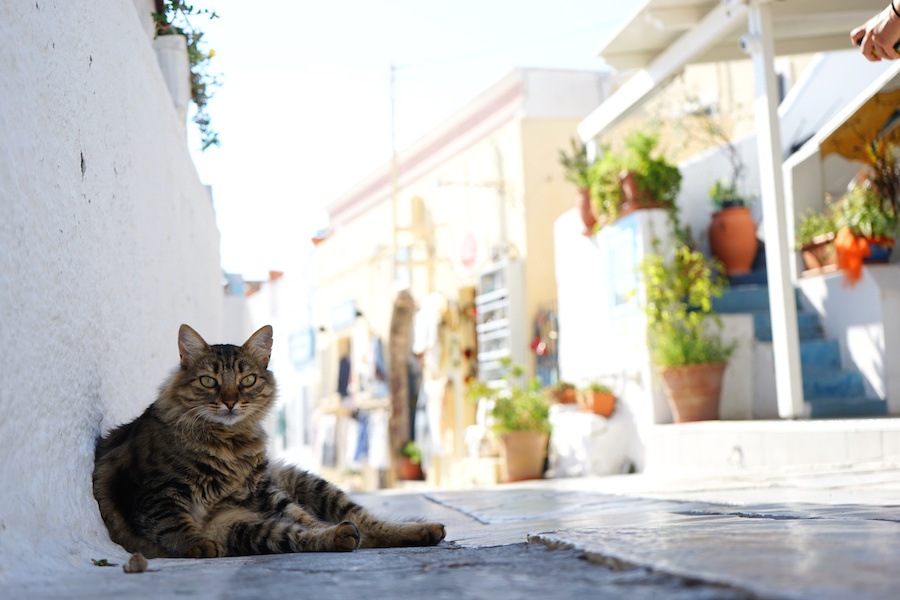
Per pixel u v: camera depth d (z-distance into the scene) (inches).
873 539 96.0
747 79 607.5
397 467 916.6
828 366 419.8
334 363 1103.6
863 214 392.5
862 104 378.3
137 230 207.0
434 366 789.2
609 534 116.9
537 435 546.9
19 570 101.0
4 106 113.1
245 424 160.4
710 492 255.8
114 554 136.0
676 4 398.9
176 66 300.0
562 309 566.3
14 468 110.2
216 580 97.4
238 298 570.3
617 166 485.4
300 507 162.1
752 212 511.2
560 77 702.5
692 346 426.3
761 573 72.0
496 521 205.2
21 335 116.1
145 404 212.4
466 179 761.6
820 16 407.5
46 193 130.3
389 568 104.3
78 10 155.0
